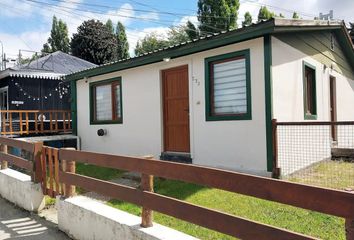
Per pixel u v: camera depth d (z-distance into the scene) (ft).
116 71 33.06
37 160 18.38
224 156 23.44
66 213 14.90
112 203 17.63
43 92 52.19
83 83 38.01
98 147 36.01
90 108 36.96
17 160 20.84
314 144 24.98
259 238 8.10
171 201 10.43
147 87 29.73
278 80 21.94
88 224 13.47
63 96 54.03
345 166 24.17
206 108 24.57
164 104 28.50
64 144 37.88
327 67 31.91
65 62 62.85
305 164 23.39
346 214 6.59
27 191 18.49
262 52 21.25
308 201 7.20
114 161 12.75
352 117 41.01
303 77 25.93
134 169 11.86
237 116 22.61
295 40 24.97
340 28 32.09
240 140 22.47
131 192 11.94
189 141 26.43
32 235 14.84
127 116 32.09
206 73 24.53
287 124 19.90
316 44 29.32
